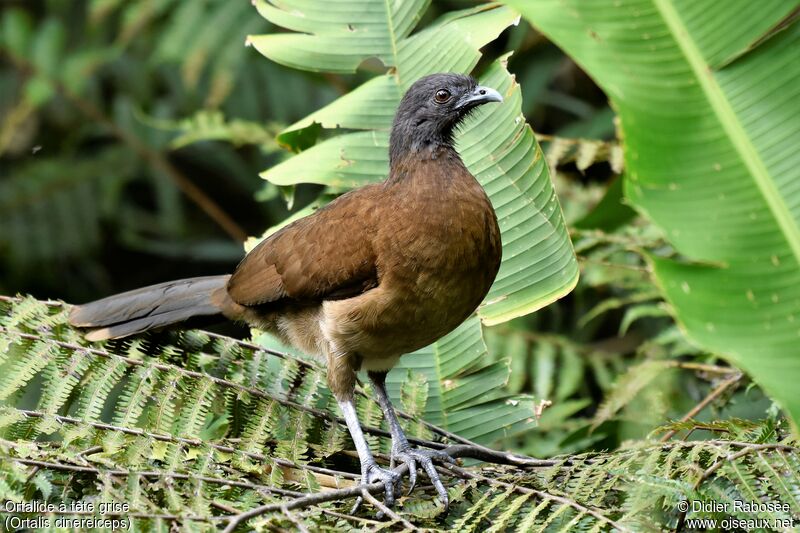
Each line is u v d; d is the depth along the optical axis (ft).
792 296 20.43
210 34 48.80
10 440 24.09
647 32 22.26
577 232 38.17
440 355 31.30
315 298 29.43
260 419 27.12
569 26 22.65
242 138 46.06
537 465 25.73
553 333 42.42
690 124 21.77
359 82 48.14
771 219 20.89
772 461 22.50
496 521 21.88
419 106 28.91
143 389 26.55
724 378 33.37
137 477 22.17
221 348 29.27
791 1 21.54
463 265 27.63
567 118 55.16
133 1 53.57
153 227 56.24
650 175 21.74
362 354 29.48
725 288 20.79
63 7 56.70
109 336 29.17
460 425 30.45
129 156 54.49
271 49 33.55
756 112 21.57
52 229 53.78
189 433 25.45
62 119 55.42
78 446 24.34
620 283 38.27
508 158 30.32
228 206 58.44
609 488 22.71
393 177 29.12
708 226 21.24
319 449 27.53
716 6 22.03
